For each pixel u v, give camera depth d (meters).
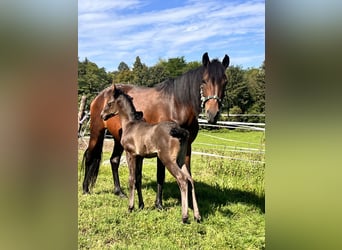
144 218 3.71
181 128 3.40
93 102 4.75
